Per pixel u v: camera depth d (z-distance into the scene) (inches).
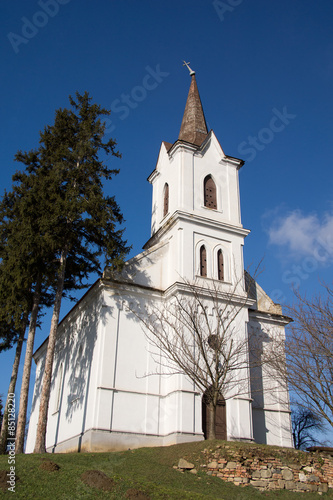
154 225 1430.9
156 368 1098.7
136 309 1137.4
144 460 829.8
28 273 1025.5
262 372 1224.8
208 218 1261.1
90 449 960.9
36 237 1010.7
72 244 1122.0
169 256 1245.7
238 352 999.6
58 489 579.2
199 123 1496.1
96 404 1005.8
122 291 1139.3
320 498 782.5
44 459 749.3
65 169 1133.1
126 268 1173.7
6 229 1157.7
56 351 1488.7
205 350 1072.8
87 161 1143.6
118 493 593.6
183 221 1235.2
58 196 1082.7
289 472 812.0
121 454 869.8
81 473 660.1
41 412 943.7
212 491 711.1
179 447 886.4
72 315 1342.3
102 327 1085.8
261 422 1173.1
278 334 1275.8
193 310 1093.8
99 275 1182.3
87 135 1179.3
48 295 1268.5
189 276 1178.0
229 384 1080.8
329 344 1048.8
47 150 1190.9
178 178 1302.9
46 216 1044.5
